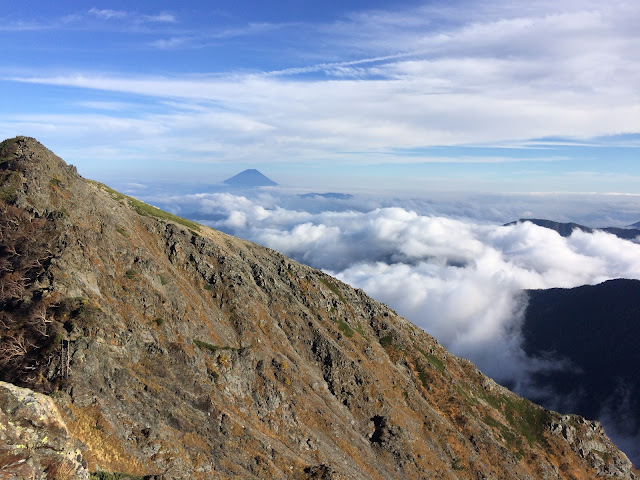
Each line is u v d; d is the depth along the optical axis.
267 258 127.88
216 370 74.19
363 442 90.88
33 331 51.38
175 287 84.81
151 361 62.00
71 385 45.81
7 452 25.72
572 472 123.00
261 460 60.75
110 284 69.44
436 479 92.81
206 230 121.94
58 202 75.44
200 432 57.31
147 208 113.31
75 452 29.95
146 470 43.88
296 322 108.88
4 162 76.94
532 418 133.12
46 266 59.56
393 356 125.62
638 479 132.62
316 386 95.25
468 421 115.25
